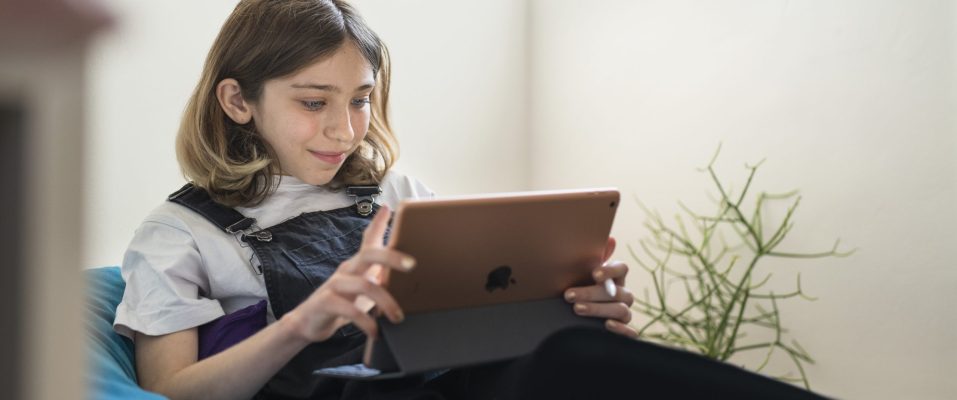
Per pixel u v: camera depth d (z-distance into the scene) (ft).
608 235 3.22
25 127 0.98
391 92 6.89
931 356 4.82
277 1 4.14
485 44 7.48
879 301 5.08
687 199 6.38
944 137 4.67
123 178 5.37
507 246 2.95
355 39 4.12
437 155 7.25
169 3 5.51
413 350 2.79
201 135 4.21
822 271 5.41
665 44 6.49
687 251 6.35
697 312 6.32
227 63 4.18
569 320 3.22
